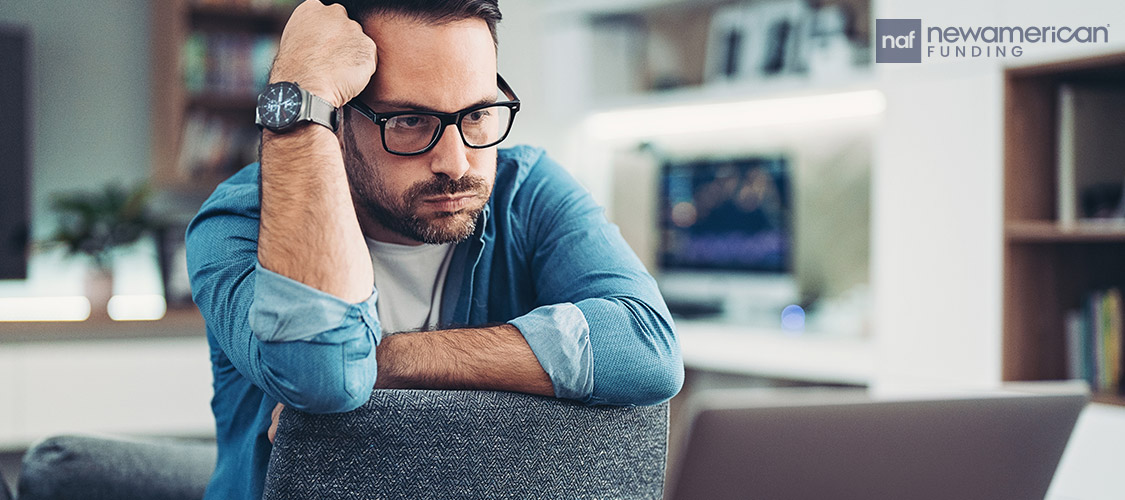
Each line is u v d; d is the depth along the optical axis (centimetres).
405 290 119
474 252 119
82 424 327
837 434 79
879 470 81
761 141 387
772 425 77
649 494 99
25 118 366
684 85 397
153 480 149
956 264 266
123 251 367
